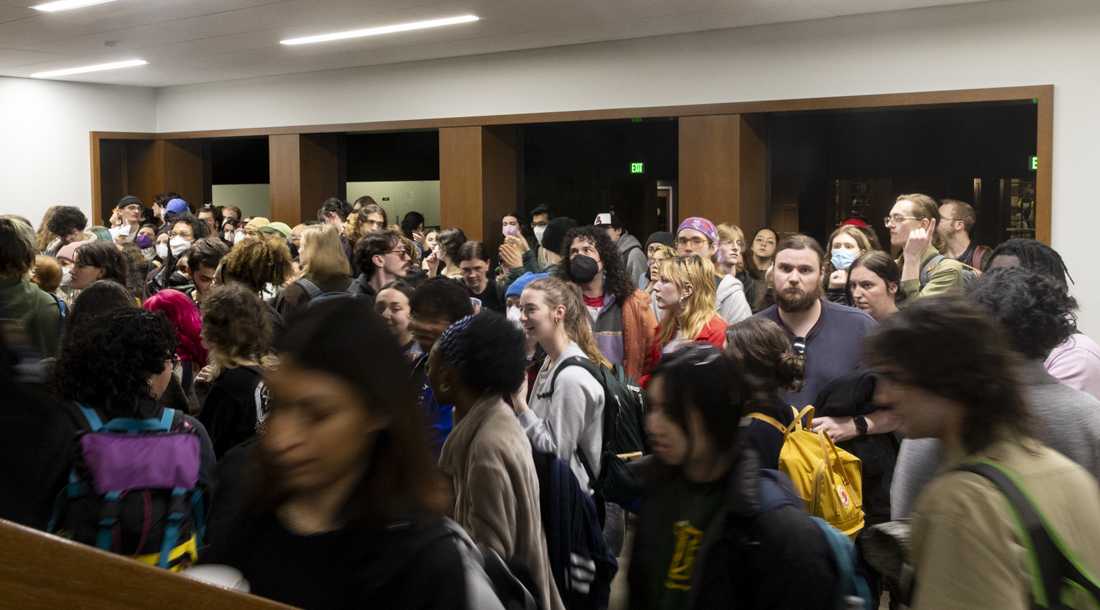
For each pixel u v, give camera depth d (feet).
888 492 10.02
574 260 15.07
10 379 5.65
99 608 2.27
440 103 36.86
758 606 5.49
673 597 5.76
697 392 5.68
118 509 7.18
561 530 8.41
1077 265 24.99
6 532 2.11
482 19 28.89
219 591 2.56
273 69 39.86
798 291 11.19
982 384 4.76
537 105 34.40
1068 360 8.88
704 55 30.53
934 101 26.68
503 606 4.66
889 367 5.00
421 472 4.01
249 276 15.71
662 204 38.52
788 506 5.60
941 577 4.50
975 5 25.86
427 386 10.11
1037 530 4.47
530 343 11.95
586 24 29.45
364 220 27.12
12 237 13.00
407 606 3.84
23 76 42.47
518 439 7.87
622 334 15.28
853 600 5.52
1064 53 24.80
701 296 14.51
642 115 31.99
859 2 25.88
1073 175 24.90
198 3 27.22
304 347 3.84
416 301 10.59
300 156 41.32
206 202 48.08
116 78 42.96
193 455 7.57
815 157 36.37
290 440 3.82
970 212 20.98
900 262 17.56
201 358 14.25
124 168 47.52
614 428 10.47
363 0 26.40
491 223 36.52
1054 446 6.50
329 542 3.91
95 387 7.41
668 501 5.95
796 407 11.09
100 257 16.46
